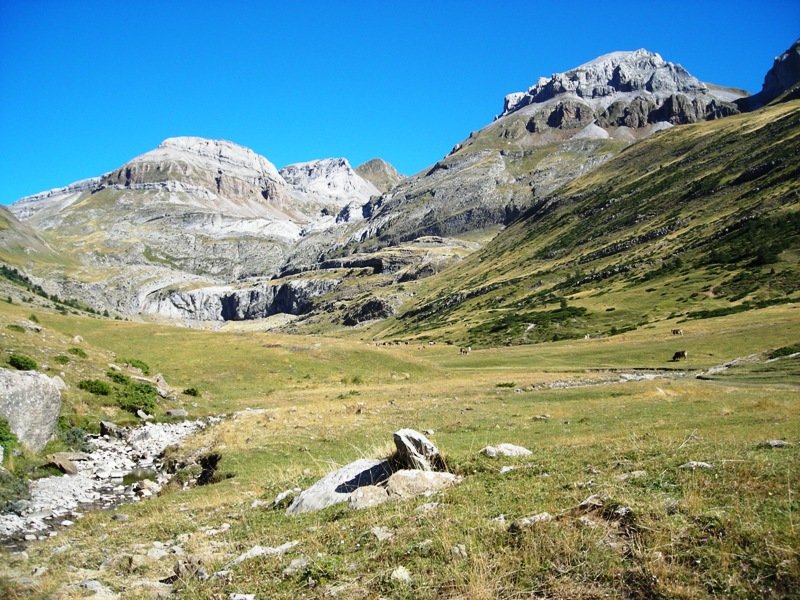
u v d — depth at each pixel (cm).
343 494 1448
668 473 1088
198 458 2717
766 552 714
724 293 11944
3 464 2325
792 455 1129
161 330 8338
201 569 1085
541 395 4491
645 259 16950
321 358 7588
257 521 1448
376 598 788
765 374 4778
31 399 2689
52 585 1141
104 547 1446
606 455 1419
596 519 891
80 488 2353
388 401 4628
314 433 3042
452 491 1234
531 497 1091
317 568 921
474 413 3569
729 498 895
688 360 7100
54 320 8044
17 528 1775
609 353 8412
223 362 6969
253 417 3841
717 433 1803
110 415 3731
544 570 782
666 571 713
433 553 890
